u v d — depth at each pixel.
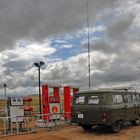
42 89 18.70
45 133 15.56
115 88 17.39
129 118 16.22
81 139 13.55
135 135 14.45
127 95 16.31
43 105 18.52
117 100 15.26
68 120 18.45
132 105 16.59
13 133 15.13
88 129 16.33
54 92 19.44
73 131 16.14
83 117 15.25
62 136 14.45
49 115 17.66
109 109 14.52
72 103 15.98
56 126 17.56
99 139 13.50
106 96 14.71
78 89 21.08
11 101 16.23
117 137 13.95
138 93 17.69
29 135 14.91
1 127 17.09
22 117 16.23
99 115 14.63
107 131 15.43
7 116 16.25
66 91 19.80
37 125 17.03
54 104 18.81
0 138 14.06
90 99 15.14
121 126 16.78
